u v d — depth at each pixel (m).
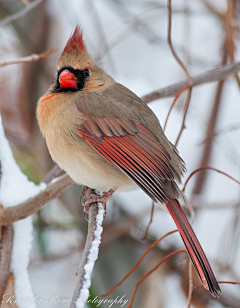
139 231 9.64
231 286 9.57
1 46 11.65
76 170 6.84
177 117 11.27
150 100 8.18
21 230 6.61
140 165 6.65
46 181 7.96
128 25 11.64
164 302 9.38
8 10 10.73
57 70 7.59
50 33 11.05
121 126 6.88
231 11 9.17
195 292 9.30
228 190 11.52
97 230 5.75
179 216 6.31
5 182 6.66
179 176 7.03
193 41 12.01
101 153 6.72
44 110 7.18
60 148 6.88
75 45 7.48
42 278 9.84
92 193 7.05
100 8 12.40
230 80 11.53
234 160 10.41
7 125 11.36
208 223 11.05
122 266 9.21
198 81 8.45
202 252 5.91
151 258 9.52
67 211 10.27
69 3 10.45
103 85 7.61
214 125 10.95
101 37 10.12
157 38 11.23
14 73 11.77
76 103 7.04
